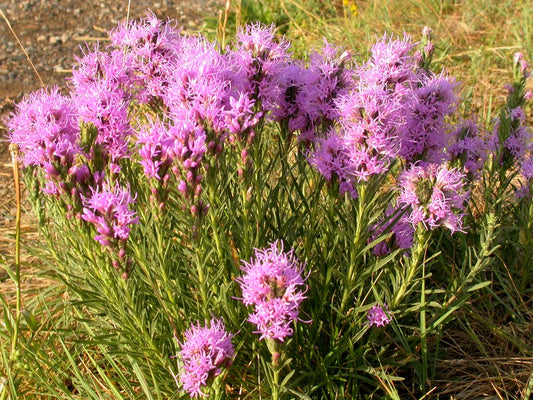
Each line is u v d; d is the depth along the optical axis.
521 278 0.78
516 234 0.80
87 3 2.13
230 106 0.58
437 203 0.58
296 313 0.49
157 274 0.60
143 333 0.59
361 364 0.67
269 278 0.49
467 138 0.74
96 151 0.57
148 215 0.62
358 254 0.60
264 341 0.63
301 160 0.68
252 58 0.60
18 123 0.60
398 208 0.61
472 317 0.76
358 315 0.67
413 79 0.60
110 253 0.53
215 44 0.59
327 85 0.63
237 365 0.64
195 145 0.52
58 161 0.55
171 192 0.62
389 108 0.55
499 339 0.74
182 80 0.57
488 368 0.70
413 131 0.66
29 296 0.84
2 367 0.70
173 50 0.66
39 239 0.93
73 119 0.60
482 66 1.40
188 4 2.14
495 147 0.78
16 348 0.68
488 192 0.78
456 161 0.75
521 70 0.76
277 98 0.62
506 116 0.77
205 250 0.59
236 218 0.61
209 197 0.57
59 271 0.65
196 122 0.56
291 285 0.48
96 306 0.62
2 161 1.22
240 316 0.64
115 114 0.59
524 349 0.71
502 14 1.62
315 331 0.66
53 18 1.99
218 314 0.62
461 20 1.67
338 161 0.58
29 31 1.88
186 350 0.51
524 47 1.42
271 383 0.55
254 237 0.65
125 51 0.66
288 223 0.64
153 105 0.68
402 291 0.63
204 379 0.51
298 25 1.78
